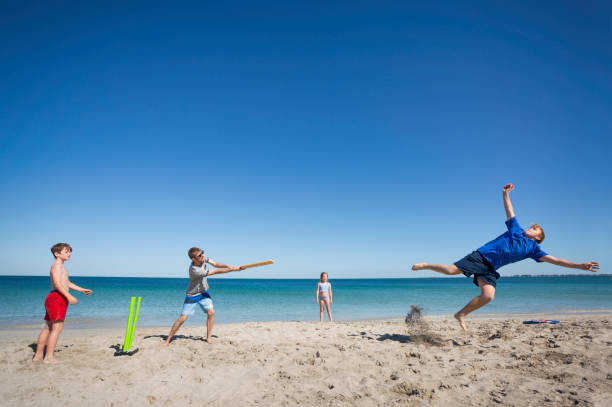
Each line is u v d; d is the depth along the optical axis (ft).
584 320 29.89
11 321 39.70
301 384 13.17
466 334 21.54
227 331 25.82
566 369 13.38
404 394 11.87
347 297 94.68
